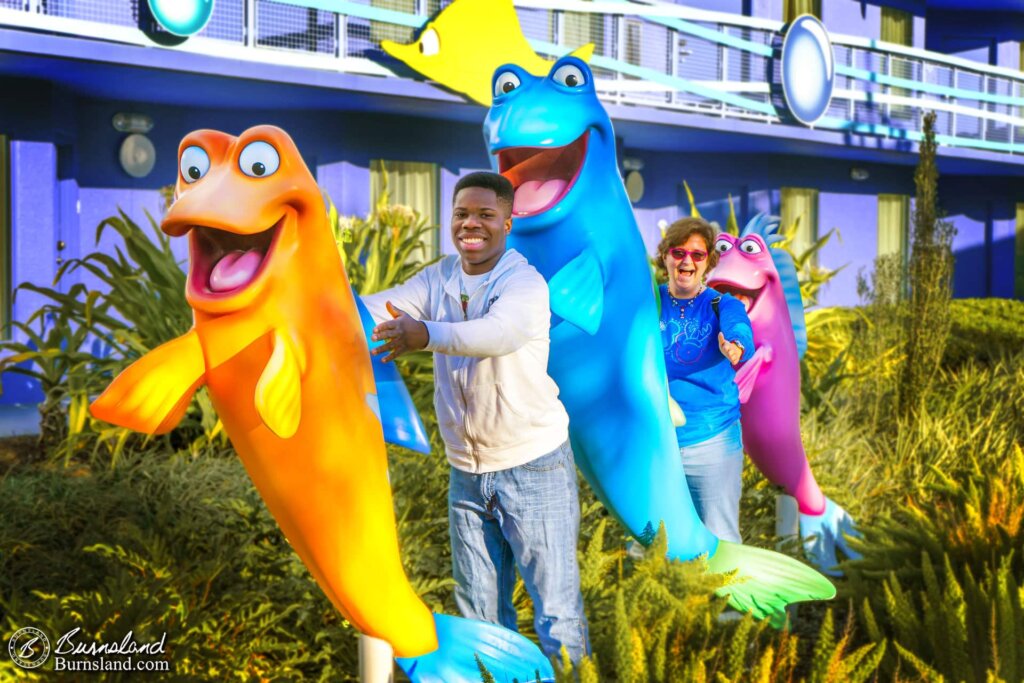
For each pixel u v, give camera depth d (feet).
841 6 60.70
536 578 10.64
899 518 20.65
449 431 10.59
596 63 43.16
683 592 11.98
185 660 11.84
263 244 8.50
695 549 13.57
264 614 13.11
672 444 13.38
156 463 18.48
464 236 10.13
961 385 30.12
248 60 33.40
